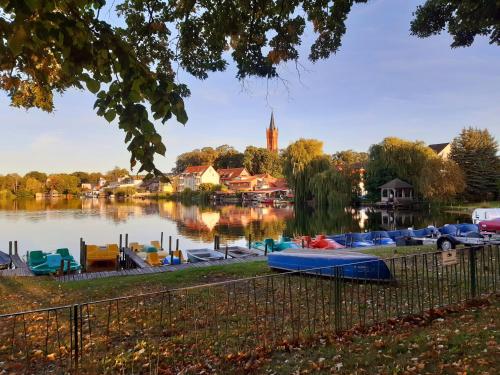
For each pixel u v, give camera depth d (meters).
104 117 2.69
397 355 5.32
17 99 9.14
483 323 6.24
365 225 42.91
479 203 59.56
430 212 53.69
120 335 6.66
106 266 23.31
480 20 7.19
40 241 35.12
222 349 6.11
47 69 3.16
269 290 10.32
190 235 38.97
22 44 2.08
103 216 60.62
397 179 61.84
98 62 2.55
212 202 102.19
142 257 22.92
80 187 160.50
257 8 6.64
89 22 2.59
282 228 43.09
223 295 9.93
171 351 6.14
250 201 99.44
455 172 53.69
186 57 7.92
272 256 13.29
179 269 15.30
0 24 2.28
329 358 5.49
